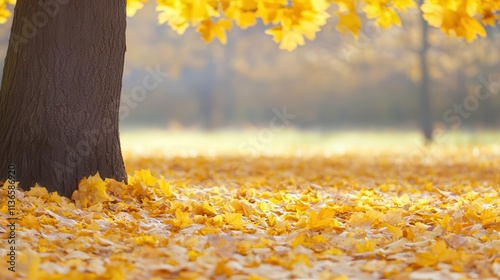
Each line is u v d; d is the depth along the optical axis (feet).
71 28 32.40
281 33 43.16
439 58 149.38
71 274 18.90
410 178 53.67
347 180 50.72
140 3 45.80
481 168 61.98
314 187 42.91
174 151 98.63
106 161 33.35
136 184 32.99
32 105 32.35
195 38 175.01
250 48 186.50
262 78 186.80
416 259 21.89
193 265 20.68
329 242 25.20
